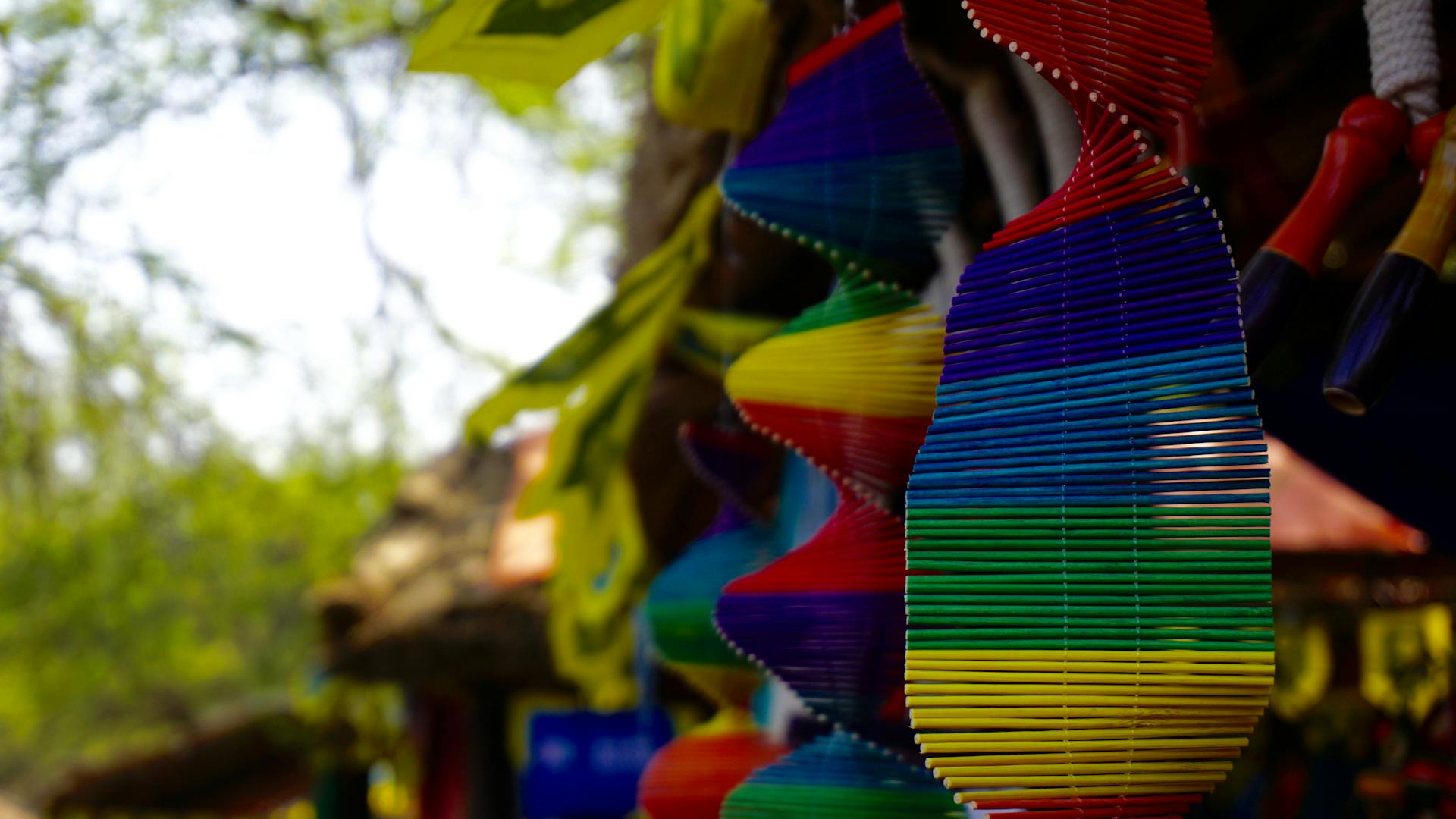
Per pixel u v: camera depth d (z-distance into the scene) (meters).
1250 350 0.90
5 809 7.67
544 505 2.45
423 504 4.97
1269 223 1.39
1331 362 0.89
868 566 1.24
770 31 1.63
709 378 2.56
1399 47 0.95
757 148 1.28
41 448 4.46
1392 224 1.70
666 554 2.80
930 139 1.21
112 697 9.99
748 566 1.91
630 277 2.01
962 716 0.81
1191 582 0.79
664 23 1.69
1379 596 3.13
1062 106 1.30
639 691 2.98
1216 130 1.33
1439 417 2.27
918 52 1.44
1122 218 0.86
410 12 3.85
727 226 1.92
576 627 2.75
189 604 7.22
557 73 1.33
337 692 5.82
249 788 6.61
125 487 4.91
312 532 6.27
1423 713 2.44
